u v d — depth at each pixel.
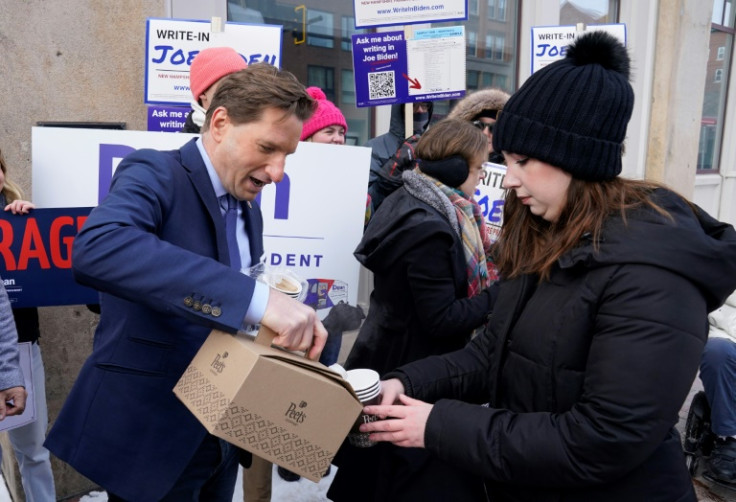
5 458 2.72
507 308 1.26
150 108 2.65
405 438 1.16
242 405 0.93
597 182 1.11
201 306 1.00
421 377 1.38
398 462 1.47
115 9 2.62
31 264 2.13
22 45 2.44
